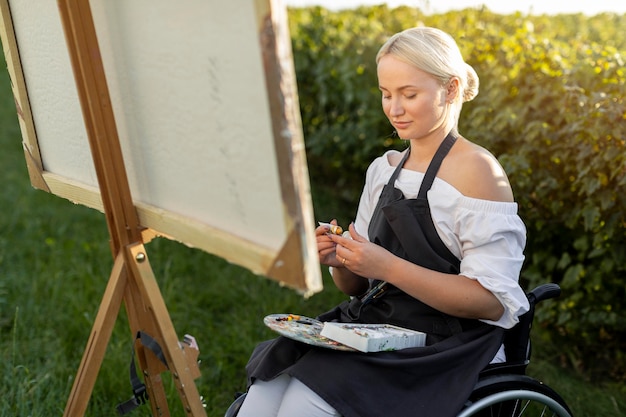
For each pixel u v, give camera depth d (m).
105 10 1.76
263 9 1.35
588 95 2.95
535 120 3.16
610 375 3.16
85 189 2.06
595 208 2.88
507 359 1.97
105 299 1.87
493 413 1.96
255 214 1.52
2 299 3.75
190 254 4.34
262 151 1.45
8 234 4.78
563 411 1.93
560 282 3.28
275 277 1.50
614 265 2.98
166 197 1.78
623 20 4.44
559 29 4.29
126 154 1.88
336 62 4.92
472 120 3.40
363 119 4.60
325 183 5.47
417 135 1.91
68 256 4.42
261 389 1.94
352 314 2.07
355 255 1.86
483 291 1.82
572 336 3.33
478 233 1.82
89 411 2.84
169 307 3.70
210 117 1.56
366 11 5.11
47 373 3.04
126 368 3.07
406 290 1.86
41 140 2.25
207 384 3.11
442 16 4.12
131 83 1.77
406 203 1.91
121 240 1.85
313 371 1.81
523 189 3.18
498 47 3.43
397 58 1.87
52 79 2.06
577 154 2.96
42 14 2.00
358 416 1.74
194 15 1.51
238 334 3.49
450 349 1.83
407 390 1.80
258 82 1.42
